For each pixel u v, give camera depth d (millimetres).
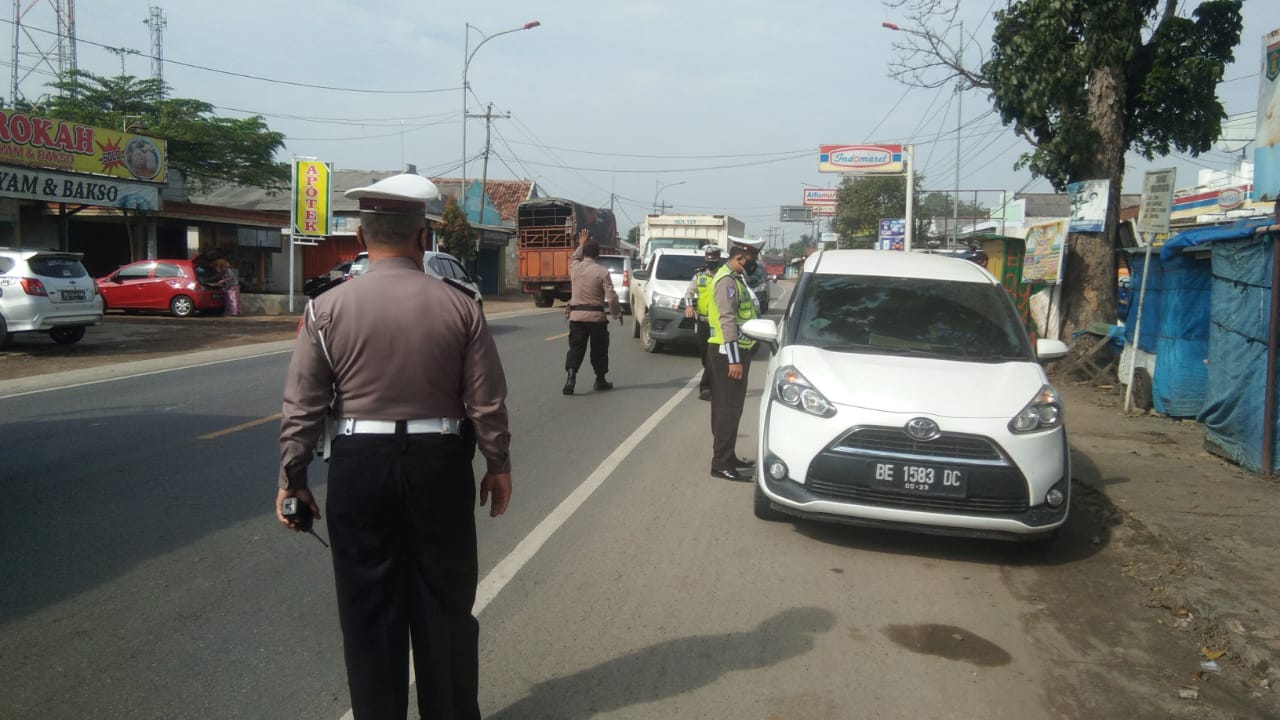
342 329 2820
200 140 34969
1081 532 6160
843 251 7609
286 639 4250
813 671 4043
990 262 16094
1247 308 7551
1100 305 13477
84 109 34344
